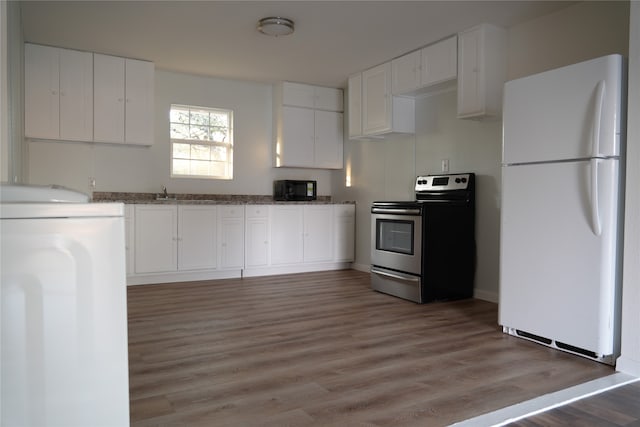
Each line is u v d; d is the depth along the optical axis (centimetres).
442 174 445
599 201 244
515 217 289
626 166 239
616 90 241
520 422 183
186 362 246
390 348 271
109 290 108
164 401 198
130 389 211
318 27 381
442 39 407
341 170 603
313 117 570
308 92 566
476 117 385
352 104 519
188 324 321
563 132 261
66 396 105
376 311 361
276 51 442
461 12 350
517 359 254
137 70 467
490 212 401
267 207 523
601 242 245
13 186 110
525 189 282
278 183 565
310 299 403
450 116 439
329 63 479
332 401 199
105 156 482
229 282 481
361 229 568
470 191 411
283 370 236
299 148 561
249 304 382
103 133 454
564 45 341
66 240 105
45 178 456
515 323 291
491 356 259
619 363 238
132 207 452
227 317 340
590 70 249
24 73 420
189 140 534
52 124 433
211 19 366
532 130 278
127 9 347
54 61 432
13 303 101
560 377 229
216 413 187
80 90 443
